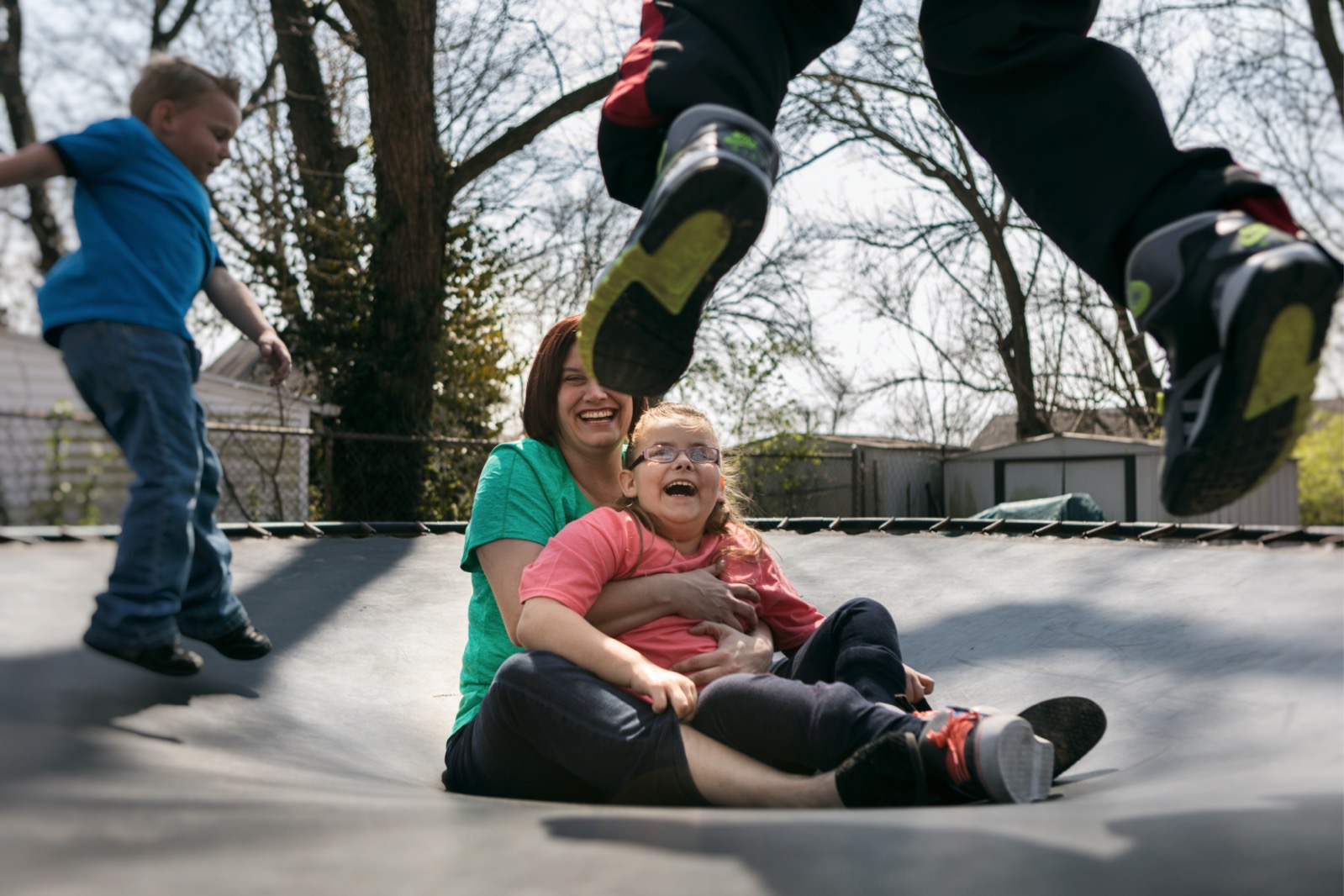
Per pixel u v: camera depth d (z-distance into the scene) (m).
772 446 10.93
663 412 1.67
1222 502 1.10
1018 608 2.23
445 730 1.83
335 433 7.05
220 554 1.73
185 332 1.59
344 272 8.13
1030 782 1.03
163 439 1.52
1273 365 0.95
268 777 1.10
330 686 1.86
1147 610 2.02
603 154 1.18
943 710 1.08
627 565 1.53
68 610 1.71
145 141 1.60
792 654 1.69
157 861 0.64
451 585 2.73
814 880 0.65
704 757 1.16
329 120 9.45
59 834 0.67
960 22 1.22
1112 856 0.70
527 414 1.74
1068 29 1.23
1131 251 1.13
